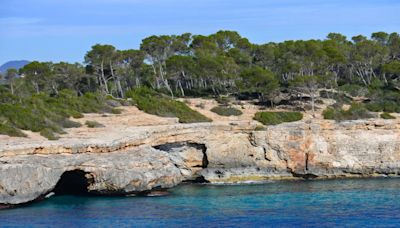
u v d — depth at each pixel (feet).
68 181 218.59
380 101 333.42
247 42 420.77
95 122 252.21
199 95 374.43
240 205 199.31
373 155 267.18
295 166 262.26
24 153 186.91
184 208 193.47
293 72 379.35
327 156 264.52
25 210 184.03
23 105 254.47
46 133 215.92
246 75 348.59
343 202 204.13
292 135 262.67
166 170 220.02
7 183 180.86
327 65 375.66
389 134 270.05
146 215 181.78
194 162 259.80
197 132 254.47
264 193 223.10
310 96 350.23
